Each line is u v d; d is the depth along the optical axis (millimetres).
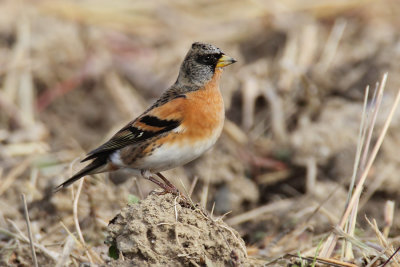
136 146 8500
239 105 13492
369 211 10781
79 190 8594
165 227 7098
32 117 13844
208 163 11906
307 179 11719
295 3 16078
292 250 8898
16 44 15148
